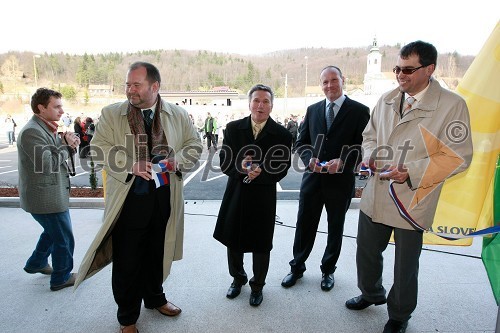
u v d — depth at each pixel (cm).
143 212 237
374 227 253
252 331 249
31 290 306
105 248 257
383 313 273
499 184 262
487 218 282
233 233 274
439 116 218
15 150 1619
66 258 304
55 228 292
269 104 266
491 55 264
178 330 251
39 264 320
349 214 536
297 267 316
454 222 294
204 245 412
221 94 5697
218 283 321
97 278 328
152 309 277
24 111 4591
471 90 272
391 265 359
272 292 304
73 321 262
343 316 268
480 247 403
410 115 226
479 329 252
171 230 260
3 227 471
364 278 264
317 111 321
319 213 311
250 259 377
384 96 252
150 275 261
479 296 297
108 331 250
